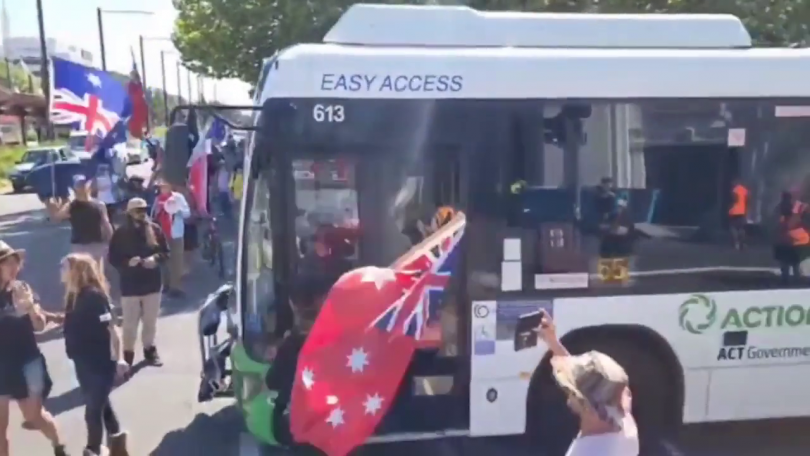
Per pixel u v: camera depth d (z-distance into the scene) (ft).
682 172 23.02
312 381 19.27
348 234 21.66
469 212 22.22
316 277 21.53
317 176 21.53
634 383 23.38
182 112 21.06
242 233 22.21
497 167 22.30
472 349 22.35
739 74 23.22
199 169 25.53
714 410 23.65
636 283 22.93
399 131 21.83
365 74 21.75
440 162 22.08
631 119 22.77
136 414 28.07
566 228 22.61
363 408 19.40
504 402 22.65
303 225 21.50
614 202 22.72
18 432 26.63
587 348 23.03
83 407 28.78
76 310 22.36
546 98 22.43
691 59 23.16
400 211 21.88
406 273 20.67
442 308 22.09
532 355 22.65
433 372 22.25
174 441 25.70
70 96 38.91
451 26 23.61
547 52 22.75
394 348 19.81
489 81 22.24
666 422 23.61
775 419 27.02
